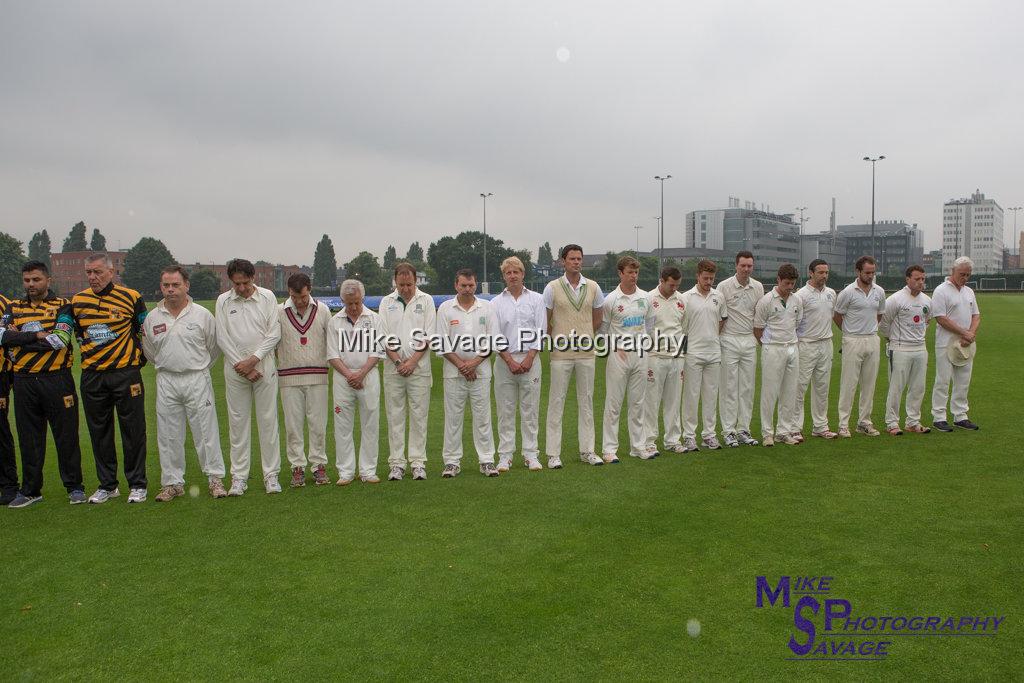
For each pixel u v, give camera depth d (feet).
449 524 16.51
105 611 12.30
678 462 22.35
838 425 27.84
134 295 19.58
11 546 15.64
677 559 14.02
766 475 20.27
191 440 28.09
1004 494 17.78
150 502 19.20
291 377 20.67
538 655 10.54
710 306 23.85
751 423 29.81
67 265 325.62
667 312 23.63
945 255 522.88
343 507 18.16
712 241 359.66
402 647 10.85
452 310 21.36
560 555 14.38
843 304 25.67
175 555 14.88
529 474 21.33
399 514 17.40
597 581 13.06
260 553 14.89
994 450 22.53
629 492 18.88
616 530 15.79
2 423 19.08
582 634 11.14
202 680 10.09
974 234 510.58
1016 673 9.93
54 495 20.17
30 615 12.21
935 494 17.89
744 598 12.28
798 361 24.89
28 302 19.13
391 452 21.47
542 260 409.08
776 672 10.02
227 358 19.72
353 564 14.16
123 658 10.74
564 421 30.35
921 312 25.14
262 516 17.54
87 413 19.33
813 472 20.47
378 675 10.07
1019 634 10.92
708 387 24.34
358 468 22.34
